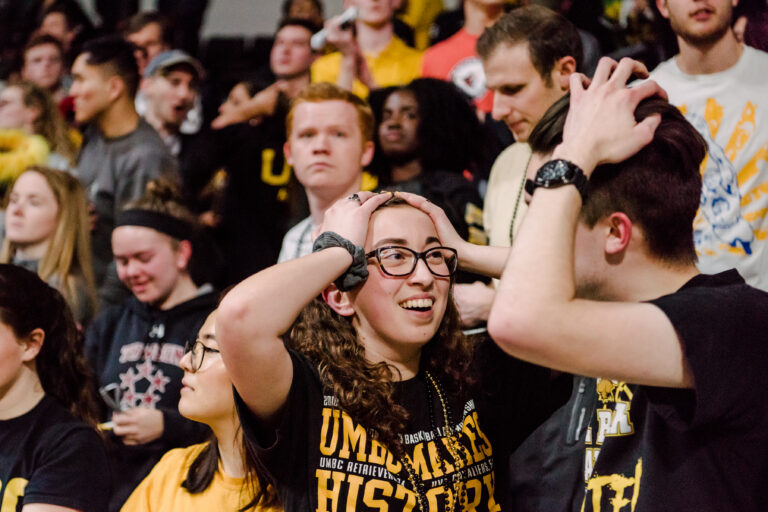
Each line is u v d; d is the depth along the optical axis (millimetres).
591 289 1856
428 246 2133
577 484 2436
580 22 5059
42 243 4379
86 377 3031
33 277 2922
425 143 4152
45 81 6859
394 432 2033
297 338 2184
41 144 5441
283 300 1909
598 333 1661
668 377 1702
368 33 5332
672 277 1830
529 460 2537
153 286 3941
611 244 1811
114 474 3574
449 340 2209
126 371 3873
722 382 1688
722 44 3459
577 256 1834
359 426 2033
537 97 3494
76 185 4438
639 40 4793
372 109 4258
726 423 1733
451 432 2129
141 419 3562
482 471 2145
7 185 5309
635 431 1942
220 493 2545
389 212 2127
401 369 2156
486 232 3910
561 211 1721
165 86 5816
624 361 1681
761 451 1738
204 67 7414
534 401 2309
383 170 4254
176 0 7289
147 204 4008
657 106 1843
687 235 1834
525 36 3467
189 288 4031
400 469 2021
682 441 1788
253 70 7363
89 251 4418
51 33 7426
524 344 1673
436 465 2070
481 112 4930
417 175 4105
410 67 5309
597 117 1789
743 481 1741
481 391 2248
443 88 4262
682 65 3594
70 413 2871
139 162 5027
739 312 1733
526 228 1726
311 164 3832
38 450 2730
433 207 2234
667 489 1780
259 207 5234
